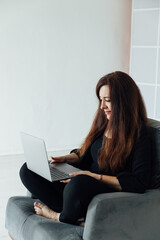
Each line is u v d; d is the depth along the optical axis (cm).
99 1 480
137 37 484
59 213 194
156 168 185
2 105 450
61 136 489
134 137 187
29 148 203
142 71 480
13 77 448
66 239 169
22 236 194
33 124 470
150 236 178
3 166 410
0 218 281
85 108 496
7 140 460
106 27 492
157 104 457
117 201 168
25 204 215
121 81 193
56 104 478
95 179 181
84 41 480
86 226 169
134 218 173
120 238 172
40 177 211
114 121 192
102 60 498
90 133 218
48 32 456
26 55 450
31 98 462
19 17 437
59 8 457
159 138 186
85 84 491
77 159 226
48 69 465
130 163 189
